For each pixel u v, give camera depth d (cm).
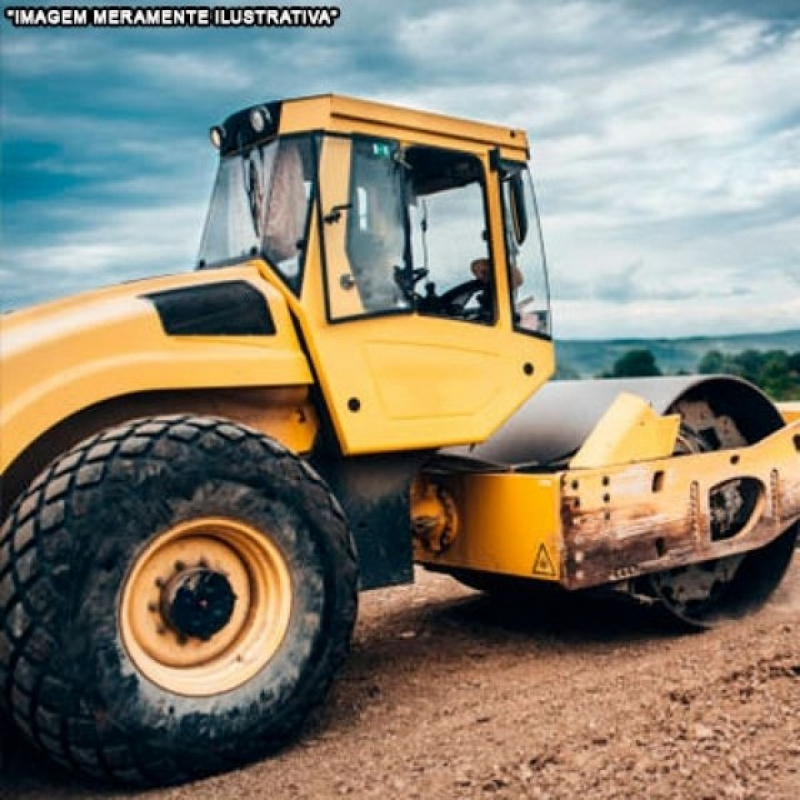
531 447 559
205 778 378
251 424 443
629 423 530
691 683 443
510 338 502
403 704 453
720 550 559
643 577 546
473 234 497
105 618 361
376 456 468
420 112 483
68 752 356
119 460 370
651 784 348
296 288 442
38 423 374
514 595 631
